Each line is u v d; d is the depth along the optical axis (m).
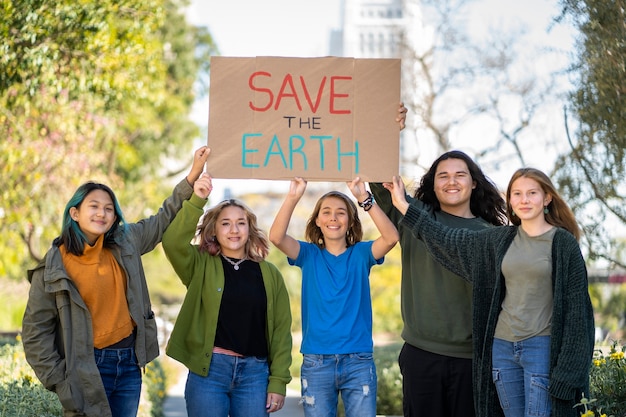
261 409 5.22
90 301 4.73
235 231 5.31
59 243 4.80
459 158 5.51
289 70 5.41
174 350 5.19
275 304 5.40
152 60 12.19
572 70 7.74
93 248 4.77
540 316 4.58
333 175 5.36
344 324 5.27
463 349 5.17
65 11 8.36
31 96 10.07
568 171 9.41
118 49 10.05
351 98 5.40
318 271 5.39
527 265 4.62
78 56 9.72
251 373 5.22
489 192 5.63
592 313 4.58
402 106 5.41
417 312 5.30
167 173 25.83
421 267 5.34
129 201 21.17
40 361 4.66
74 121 13.21
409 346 5.37
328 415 5.22
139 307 4.89
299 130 5.38
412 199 5.67
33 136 12.82
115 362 4.77
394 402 10.41
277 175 5.35
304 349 5.32
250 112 5.38
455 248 4.95
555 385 4.44
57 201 14.34
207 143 5.36
